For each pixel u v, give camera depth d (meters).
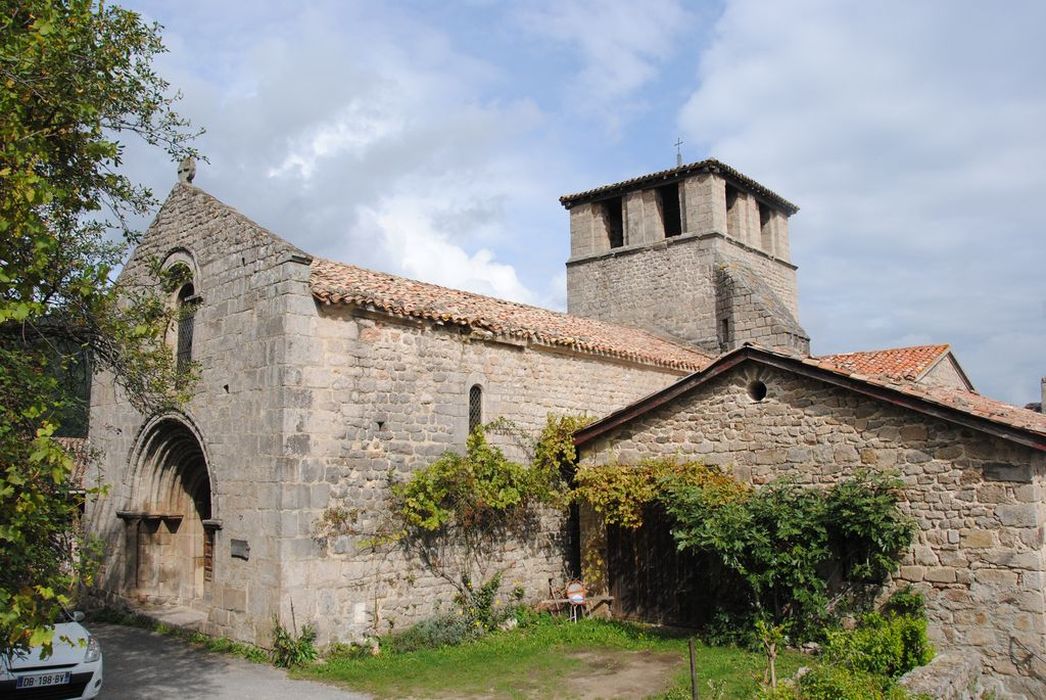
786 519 11.94
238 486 13.07
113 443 16.73
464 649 12.79
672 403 14.34
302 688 10.62
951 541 11.19
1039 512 10.77
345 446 12.90
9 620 5.93
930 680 8.99
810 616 11.90
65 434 19.47
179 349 15.27
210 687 10.66
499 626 14.36
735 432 13.55
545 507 16.11
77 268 9.63
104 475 16.88
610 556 15.19
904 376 17.53
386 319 13.75
